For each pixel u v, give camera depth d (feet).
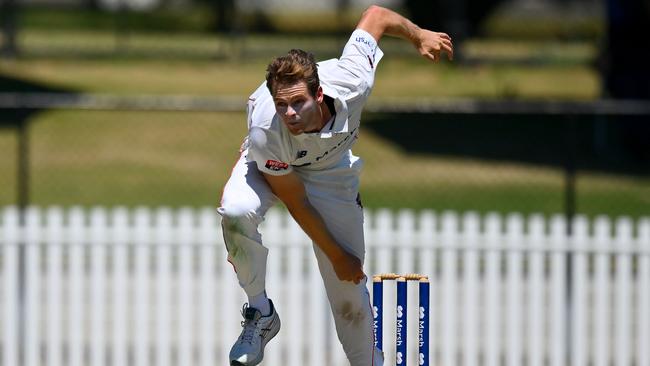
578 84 305.94
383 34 63.31
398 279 65.31
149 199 191.21
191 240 108.17
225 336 108.68
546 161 214.69
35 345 109.29
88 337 114.11
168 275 108.78
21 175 126.72
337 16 457.27
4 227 108.68
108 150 213.05
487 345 110.01
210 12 450.30
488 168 209.05
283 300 109.91
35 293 109.19
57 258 109.19
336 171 61.00
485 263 109.91
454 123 236.02
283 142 56.70
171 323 114.52
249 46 369.91
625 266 109.09
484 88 292.81
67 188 194.90
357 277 62.49
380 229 110.83
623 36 238.07
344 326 66.44
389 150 217.15
